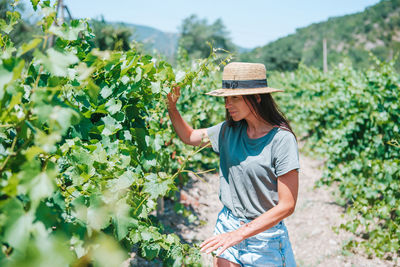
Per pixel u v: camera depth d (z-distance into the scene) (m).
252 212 1.80
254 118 1.74
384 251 3.58
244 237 1.58
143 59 1.79
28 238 0.81
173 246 1.65
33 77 1.48
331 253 3.72
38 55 0.92
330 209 4.91
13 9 1.48
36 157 1.08
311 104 8.50
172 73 1.84
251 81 1.69
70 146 1.30
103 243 0.96
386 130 4.88
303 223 4.55
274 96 12.75
